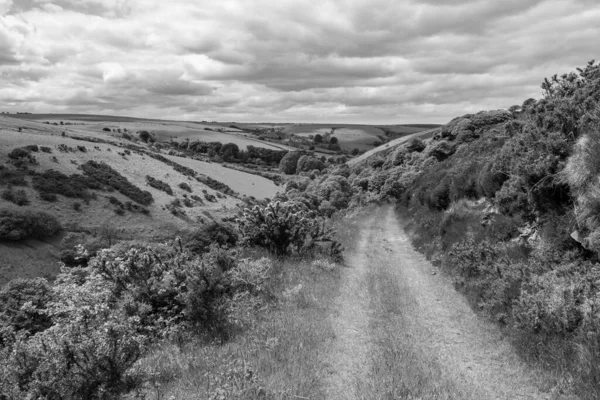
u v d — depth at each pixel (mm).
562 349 5434
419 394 4887
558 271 7016
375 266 12320
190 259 8922
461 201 14789
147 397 4500
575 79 10625
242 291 8367
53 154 66125
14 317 8000
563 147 8430
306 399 4637
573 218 7676
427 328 7246
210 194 79438
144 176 74688
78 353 4453
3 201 47594
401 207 28953
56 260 42781
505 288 7570
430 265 12289
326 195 43344
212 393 4363
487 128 44312
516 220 9945
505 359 5898
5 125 90875
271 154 162250
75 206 53125
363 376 5383
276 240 12375
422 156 45062
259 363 5410
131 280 7137
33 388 4109
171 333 6254
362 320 7609
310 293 8953
